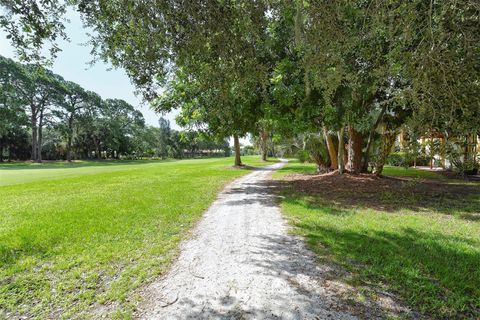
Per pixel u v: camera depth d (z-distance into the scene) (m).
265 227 5.24
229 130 11.00
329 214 6.05
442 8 2.74
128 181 12.62
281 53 8.23
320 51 3.40
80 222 5.51
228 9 3.60
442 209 6.54
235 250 4.12
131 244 4.38
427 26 3.04
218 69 4.14
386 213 6.15
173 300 2.83
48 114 43.72
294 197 8.26
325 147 16.05
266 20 4.07
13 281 3.26
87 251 4.09
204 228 5.26
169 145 69.75
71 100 45.34
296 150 22.17
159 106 10.66
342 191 9.25
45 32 4.00
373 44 4.60
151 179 13.45
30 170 22.73
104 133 55.91
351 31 3.54
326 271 3.36
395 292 2.89
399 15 3.06
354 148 13.22
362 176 12.23
